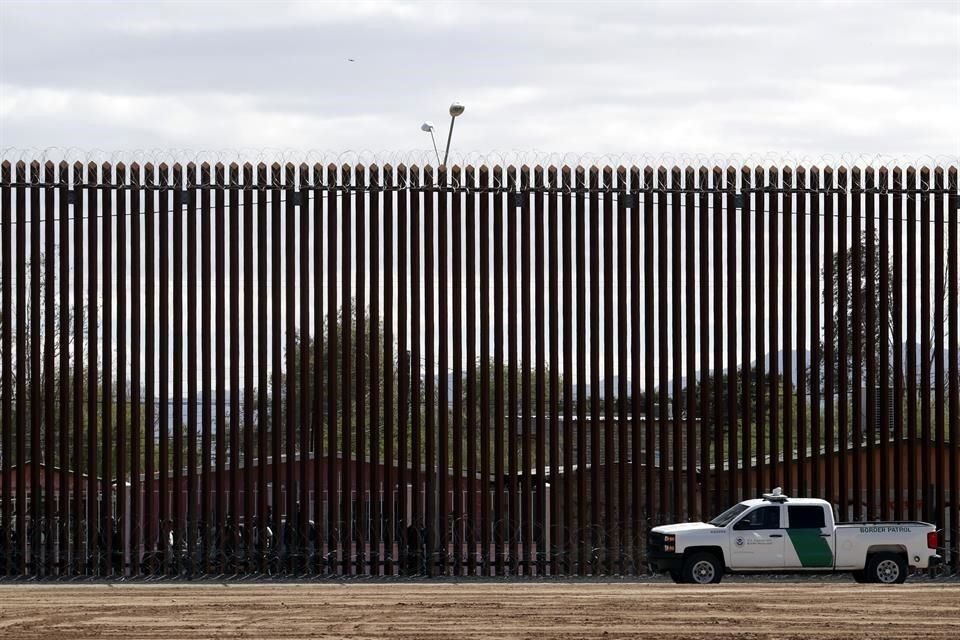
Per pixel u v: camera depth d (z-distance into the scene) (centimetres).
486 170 5975
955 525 6097
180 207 5875
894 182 6144
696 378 6022
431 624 4175
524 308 5912
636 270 6006
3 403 5791
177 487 5803
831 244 6091
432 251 5950
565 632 4000
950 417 6134
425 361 5928
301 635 3934
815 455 6047
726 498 6481
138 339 5862
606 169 6022
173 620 4272
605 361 5978
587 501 6125
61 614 4422
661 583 5756
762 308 6059
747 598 4928
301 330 5916
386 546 5875
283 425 7138
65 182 5831
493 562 5897
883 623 4256
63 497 5744
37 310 5847
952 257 6141
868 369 6109
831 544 5834
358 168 5938
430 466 5916
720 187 6041
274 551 5834
